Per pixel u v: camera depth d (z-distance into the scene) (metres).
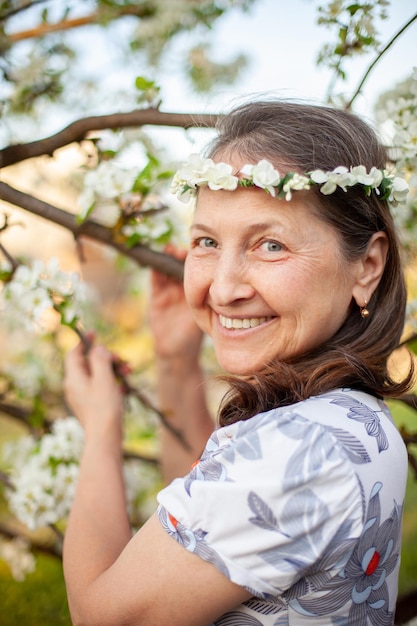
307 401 0.88
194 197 1.04
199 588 0.80
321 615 0.82
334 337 1.00
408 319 1.41
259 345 0.97
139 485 2.22
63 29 2.04
